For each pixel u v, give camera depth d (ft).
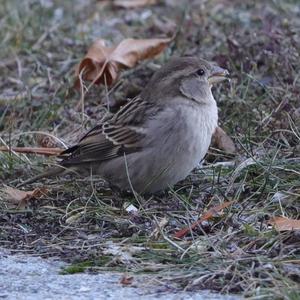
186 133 35.99
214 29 51.52
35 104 45.32
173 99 36.40
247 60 45.57
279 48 46.21
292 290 27.22
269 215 34.04
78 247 32.30
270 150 39.22
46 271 30.30
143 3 58.90
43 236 33.55
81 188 38.04
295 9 54.24
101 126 37.47
